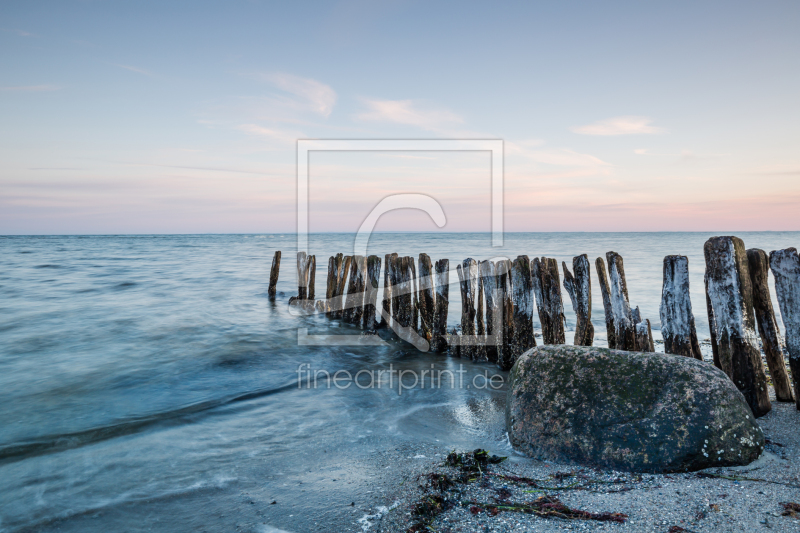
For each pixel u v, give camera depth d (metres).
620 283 5.33
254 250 40.25
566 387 4.12
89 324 10.98
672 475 3.43
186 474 4.03
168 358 8.22
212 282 18.67
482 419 5.20
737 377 4.31
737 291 4.33
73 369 7.61
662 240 64.06
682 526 2.77
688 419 3.57
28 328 10.55
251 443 4.70
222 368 7.64
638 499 3.12
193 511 3.43
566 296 14.61
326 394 6.28
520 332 6.67
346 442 4.67
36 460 4.36
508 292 7.01
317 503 3.46
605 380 4.00
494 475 3.68
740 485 3.19
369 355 8.27
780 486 3.15
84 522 3.34
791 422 4.12
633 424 3.69
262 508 3.43
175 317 11.85
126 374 7.33
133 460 4.33
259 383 6.85
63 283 18.02
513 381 4.55
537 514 3.04
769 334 4.53
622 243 51.12
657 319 11.48
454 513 3.15
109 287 17.16
